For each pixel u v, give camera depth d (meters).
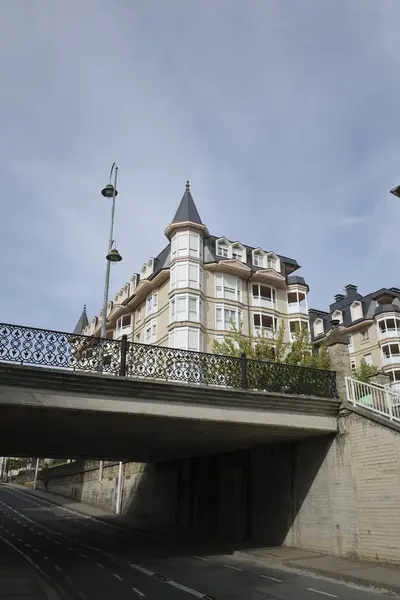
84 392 12.34
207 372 14.37
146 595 9.50
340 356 16.50
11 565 13.03
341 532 14.69
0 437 17.72
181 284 38.56
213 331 38.88
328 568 12.34
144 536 22.14
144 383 12.88
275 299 43.41
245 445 19.20
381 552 13.23
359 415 14.84
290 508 17.22
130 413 12.80
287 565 13.41
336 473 15.33
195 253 39.88
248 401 14.47
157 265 45.28
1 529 24.09
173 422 14.25
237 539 20.09
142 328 45.28
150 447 20.56
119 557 15.24
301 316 43.59
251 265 44.06
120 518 30.08
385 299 51.44
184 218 40.97
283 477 17.91
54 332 12.39
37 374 11.67
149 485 29.61
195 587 10.41
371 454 14.16
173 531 23.50
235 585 10.69
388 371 47.56
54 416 13.13
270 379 15.31
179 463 26.27
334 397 16.03
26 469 73.62
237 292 41.25
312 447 16.62
